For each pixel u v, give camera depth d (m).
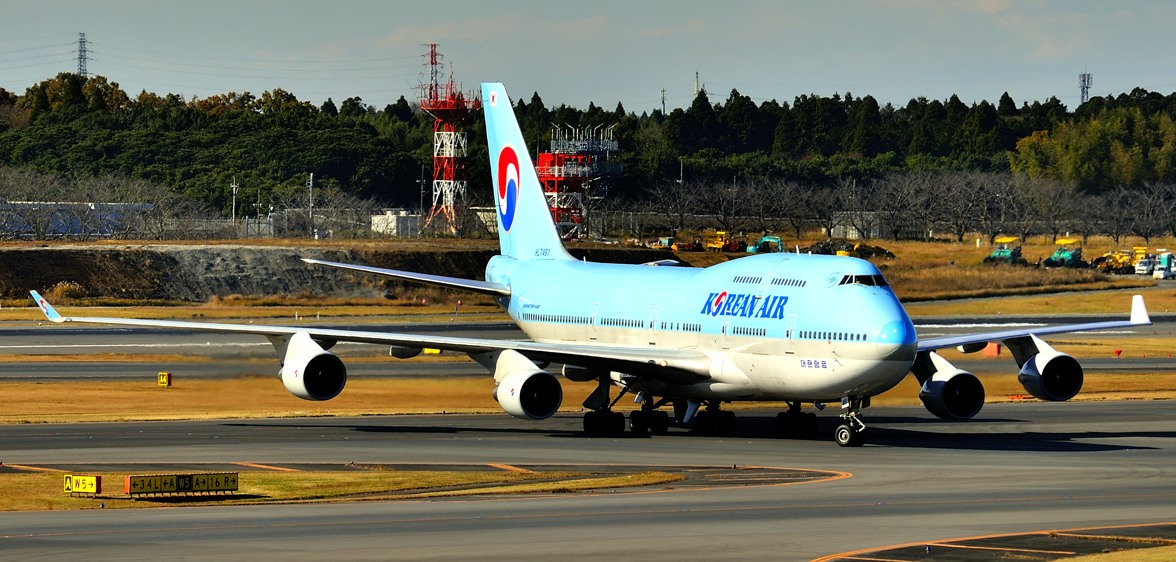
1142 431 191.38
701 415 189.88
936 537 100.56
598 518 108.94
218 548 94.75
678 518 109.12
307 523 105.94
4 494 121.75
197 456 154.00
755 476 138.12
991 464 149.88
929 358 177.12
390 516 109.75
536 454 158.62
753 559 92.06
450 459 153.00
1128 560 90.75
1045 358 181.00
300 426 190.50
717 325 176.75
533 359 181.00
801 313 164.50
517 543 97.44
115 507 114.81
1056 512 113.38
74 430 180.75
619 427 183.75
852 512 112.75
